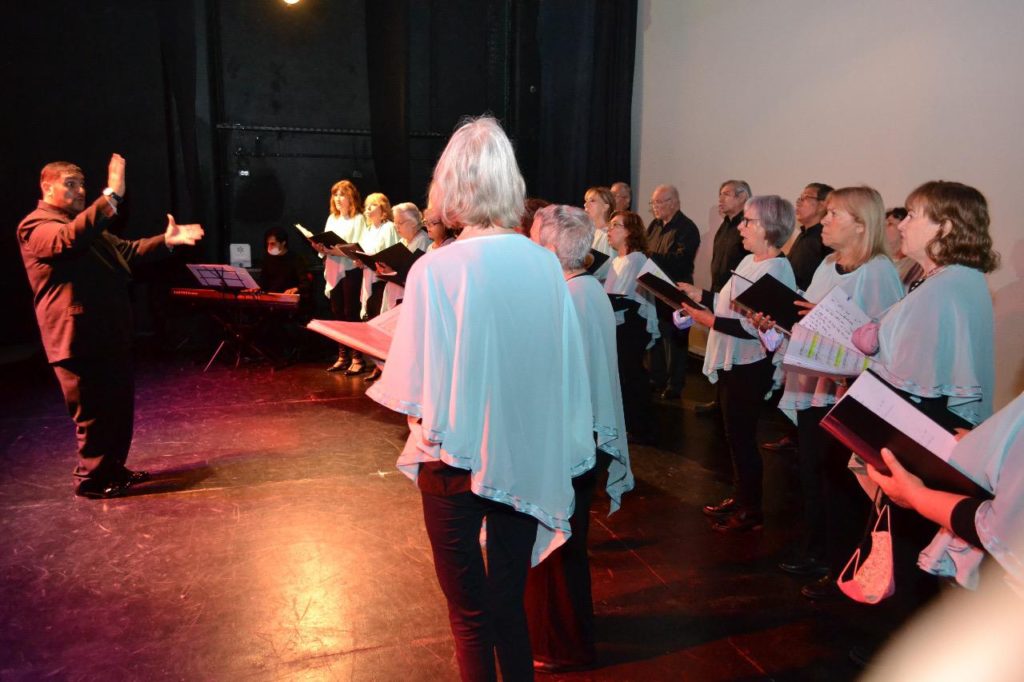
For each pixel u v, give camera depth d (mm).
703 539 3303
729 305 3084
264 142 7566
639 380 4480
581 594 2285
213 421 4906
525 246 1629
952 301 2029
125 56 7008
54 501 3629
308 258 7820
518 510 1606
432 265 1564
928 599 2098
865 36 5031
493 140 1597
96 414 3598
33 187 6977
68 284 3410
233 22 7305
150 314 7508
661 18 7195
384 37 7598
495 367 1560
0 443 4461
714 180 6598
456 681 2289
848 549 2709
